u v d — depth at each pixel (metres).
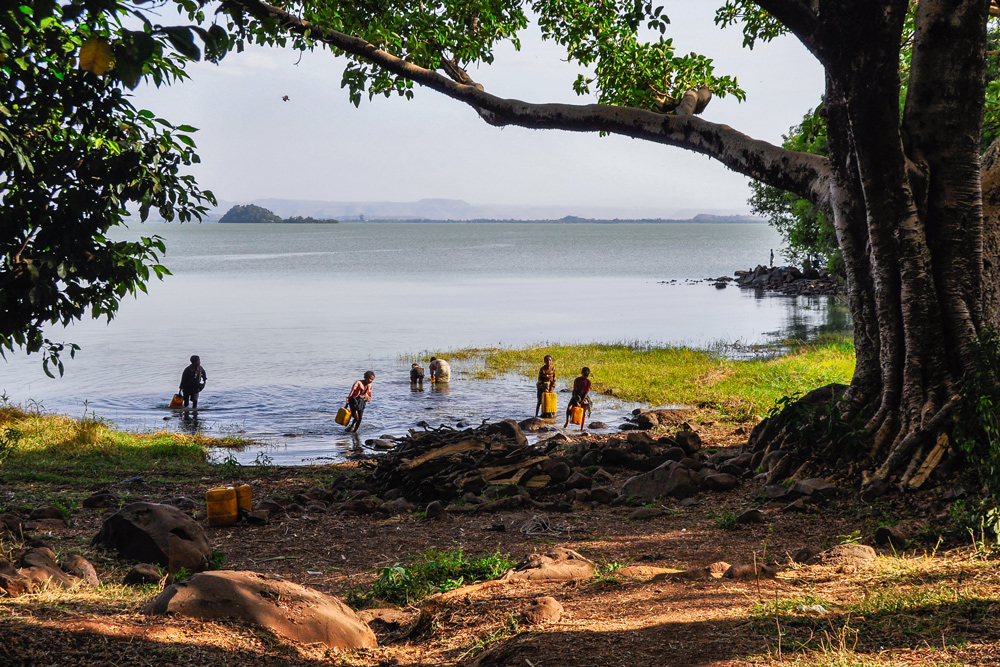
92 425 17.22
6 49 4.20
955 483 8.66
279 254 142.25
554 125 13.13
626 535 8.68
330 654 4.86
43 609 4.78
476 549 8.34
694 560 7.29
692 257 130.62
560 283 74.69
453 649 5.02
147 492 12.16
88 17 3.29
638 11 10.91
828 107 10.47
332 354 31.72
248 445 17.77
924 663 4.01
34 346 8.37
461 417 20.86
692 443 13.76
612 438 14.35
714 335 37.06
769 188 65.94
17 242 7.73
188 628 4.70
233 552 8.51
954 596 5.06
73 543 8.19
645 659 4.34
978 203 9.98
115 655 4.16
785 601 5.20
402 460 13.16
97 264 7.87
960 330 9.70
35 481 12.69
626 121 12.63
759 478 10.66
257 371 27.75
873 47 8.68
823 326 39.97
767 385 22.67
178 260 120.06
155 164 7.94
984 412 8.22
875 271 10.09
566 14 15.55
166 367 28.62
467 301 56.09
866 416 10.38
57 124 8.00
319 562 8.08
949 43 9.82
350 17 14.33
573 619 5.22
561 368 27.89
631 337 36.69
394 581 6.64
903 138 10.17
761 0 9.52
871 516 8.51
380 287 69.25
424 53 14.22
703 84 14.74
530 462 12.19
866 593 5.34
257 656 4.51
